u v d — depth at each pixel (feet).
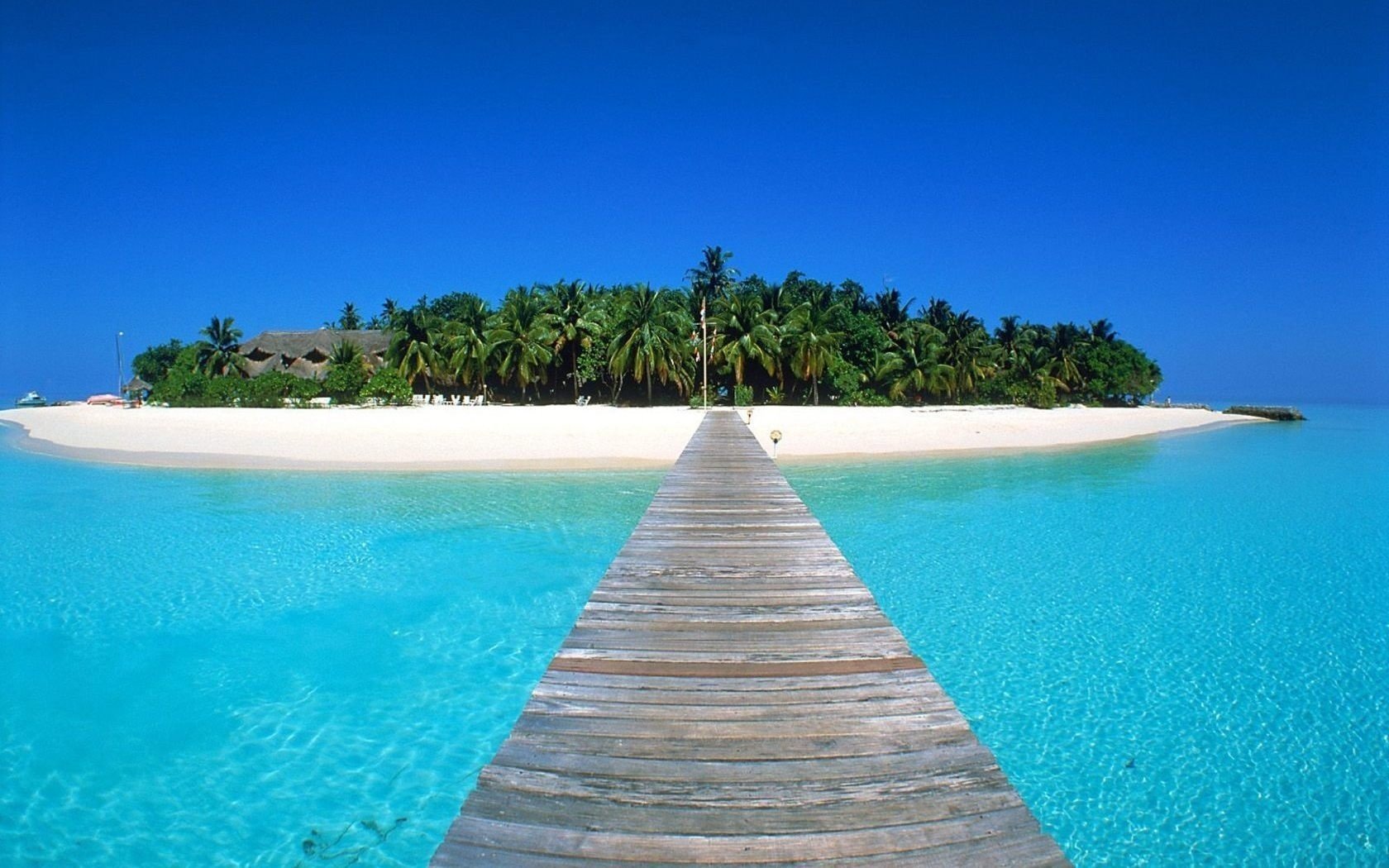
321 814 18.78
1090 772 20.72
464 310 169.99
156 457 80.84
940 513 54.60
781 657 15.20
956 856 8.96
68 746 21.77
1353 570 39.70
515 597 34.60
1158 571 39.52
